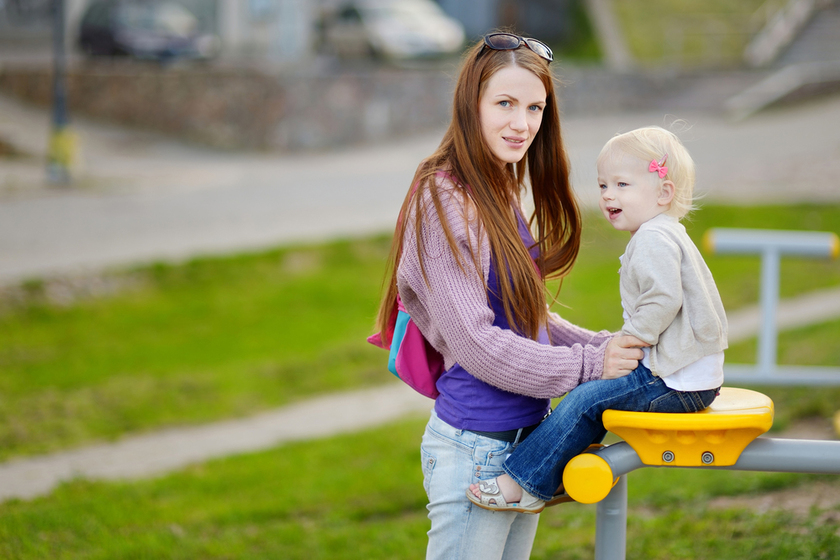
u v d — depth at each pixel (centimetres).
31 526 470
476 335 222
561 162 264
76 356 920
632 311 226
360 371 889
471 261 227
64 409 763
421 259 229
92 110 2338
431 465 245
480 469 236
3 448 671
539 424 239
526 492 229
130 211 1475
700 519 424
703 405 225
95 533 462
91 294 1090
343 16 2592
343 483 546
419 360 248
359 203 1566
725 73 2677
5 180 1675
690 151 1888
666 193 227
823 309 1021
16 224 1355
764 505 437
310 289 1168
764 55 2950
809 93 2473
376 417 741
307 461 603
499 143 236
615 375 225
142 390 816
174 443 686
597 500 225
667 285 215
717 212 1378
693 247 227
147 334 1002
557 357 225
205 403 793
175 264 1177
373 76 2230
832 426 577
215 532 471
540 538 438
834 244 546
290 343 980
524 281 231
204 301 1115
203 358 928
